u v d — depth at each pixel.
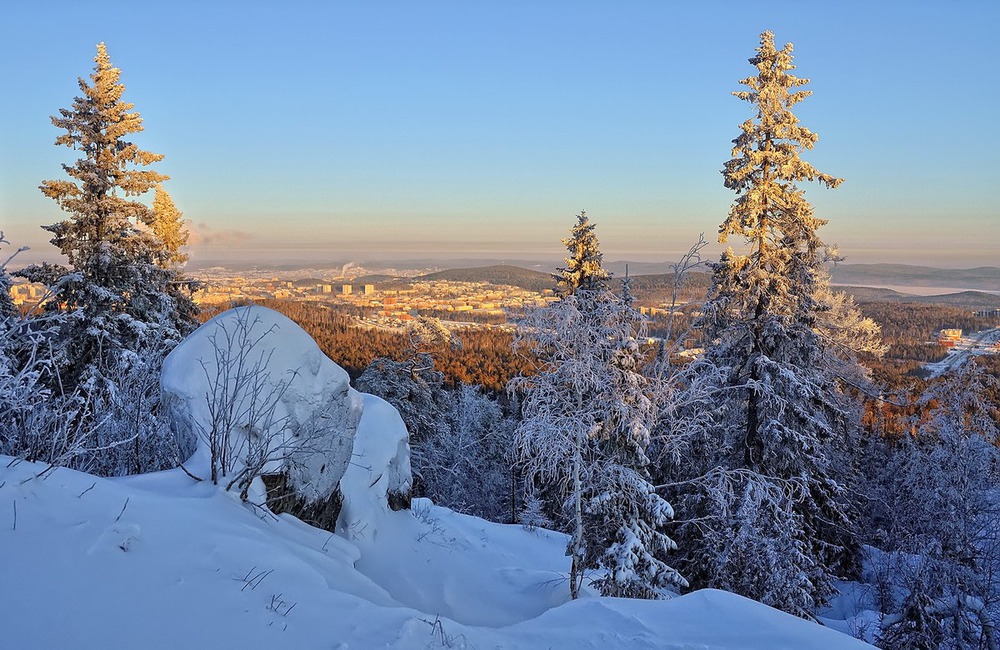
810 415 16.47
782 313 16.27
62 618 3.50
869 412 27.73
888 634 13.09
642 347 11.08
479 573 9.66
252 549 4.81
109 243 17.78
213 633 3.76
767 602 13.78
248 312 7.37
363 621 4.29
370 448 9.57
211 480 6.07
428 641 4.23
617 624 5.46
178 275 22.84
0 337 6.22
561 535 15.98
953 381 17.33
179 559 4.37
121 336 18.11
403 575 8.21
